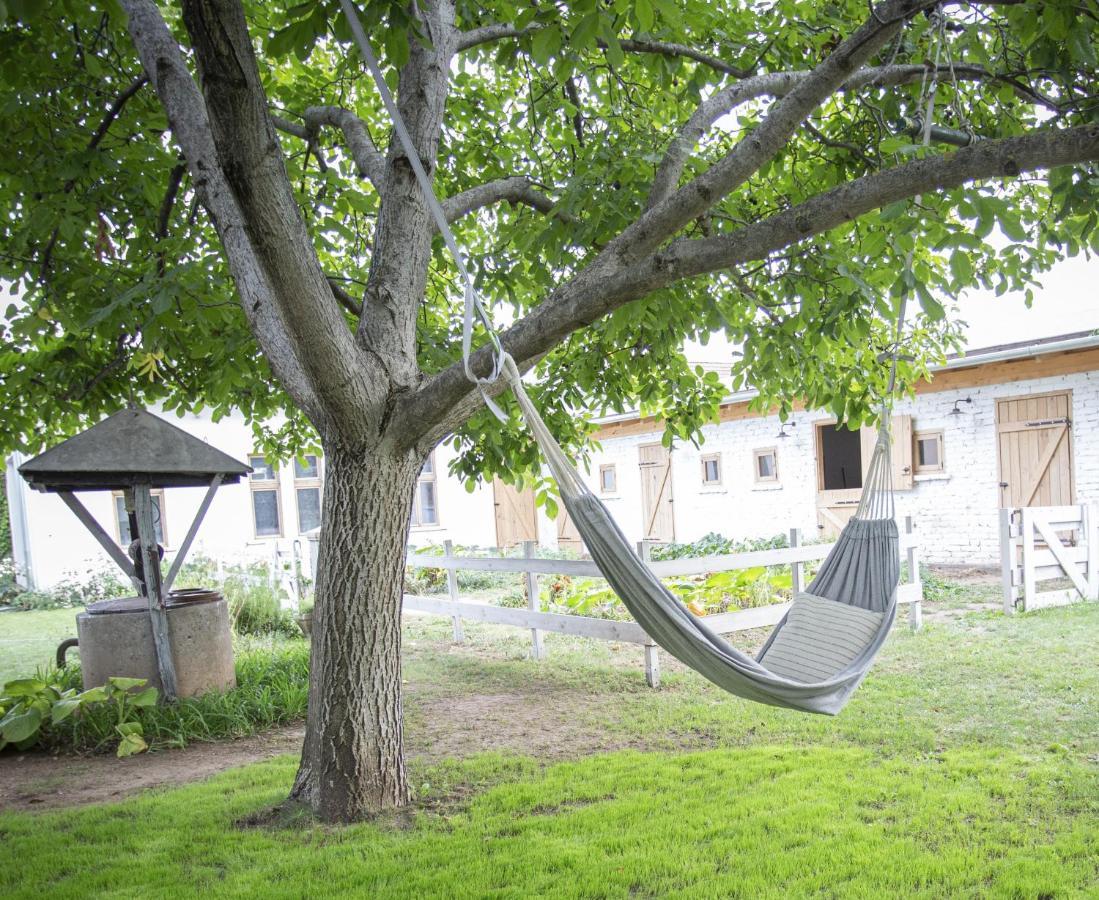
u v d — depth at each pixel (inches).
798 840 140.9
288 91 222.8
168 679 245.0
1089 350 414.0
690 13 165.3
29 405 264.5
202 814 166.4
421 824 156.9
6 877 140.9
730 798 161.3
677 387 267.7
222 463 252.8
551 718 233.0
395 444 157.4
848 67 116.8
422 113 163.8
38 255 203.2
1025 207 191.6
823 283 191.3
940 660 263.9
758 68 194.9
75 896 131.9
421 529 677.9
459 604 353.4
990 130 185.5
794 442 561.3
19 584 582.6
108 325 176.1
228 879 135.6
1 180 189.5
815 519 547.8
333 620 160.9
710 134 225.0
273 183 120.6
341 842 149.4
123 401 285.9
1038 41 135.3
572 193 169.3
